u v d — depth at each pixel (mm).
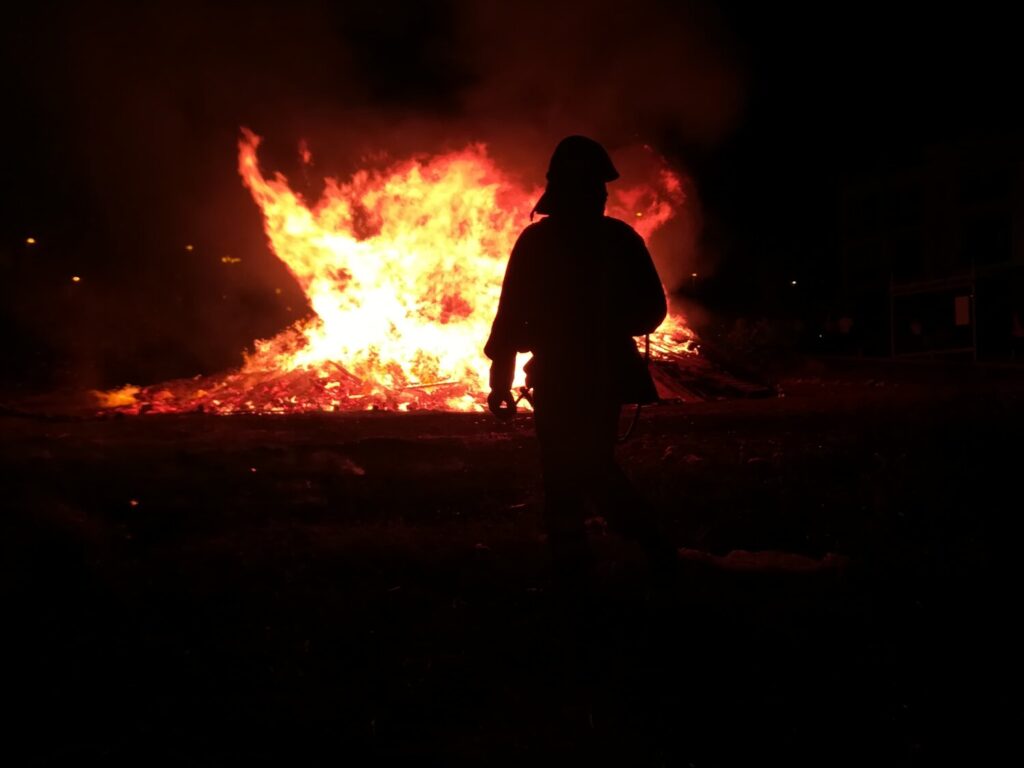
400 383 13320
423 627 3770
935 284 22141
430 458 7508
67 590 4262
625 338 4191
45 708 3078
